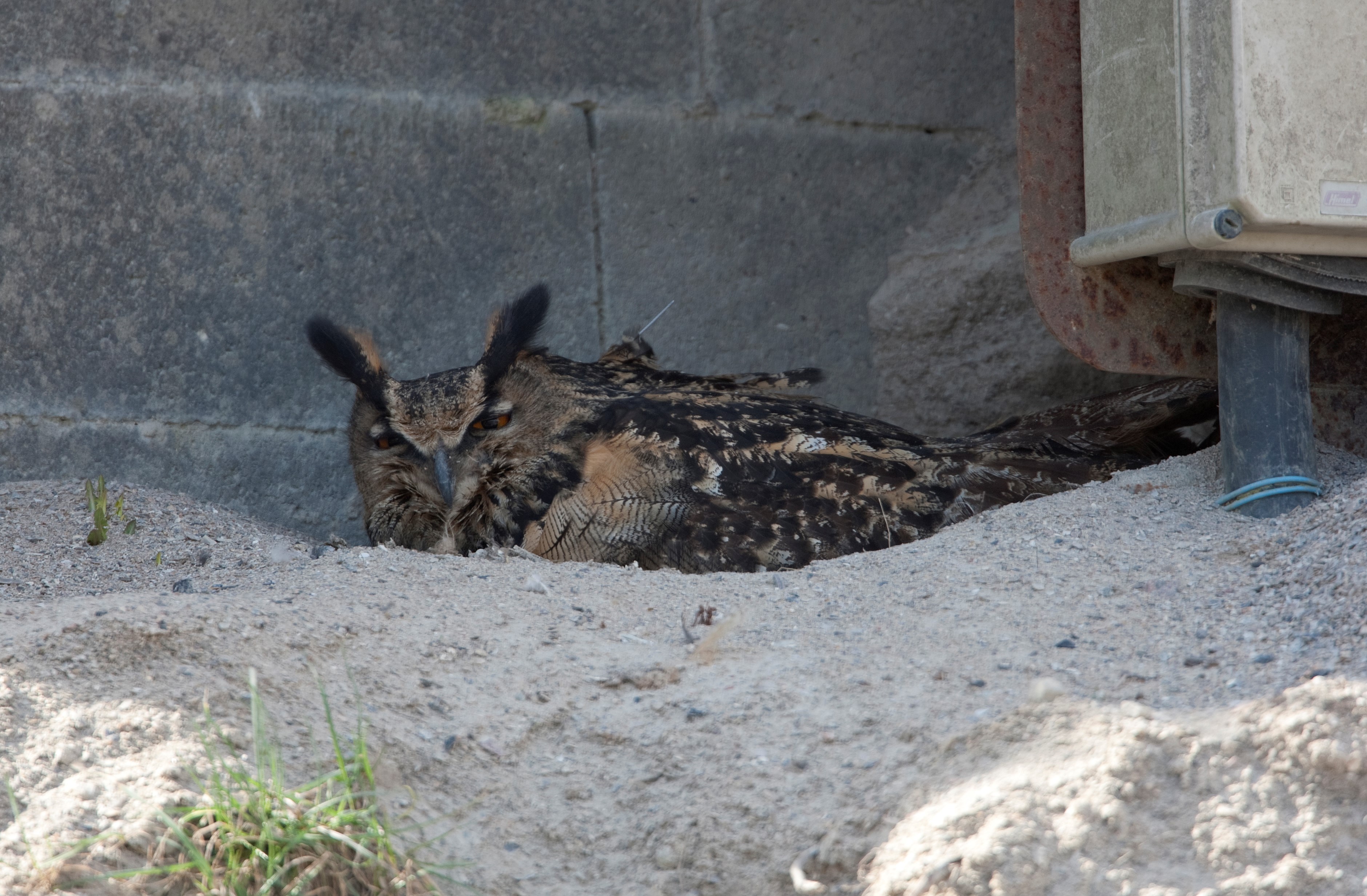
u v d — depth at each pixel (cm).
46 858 529
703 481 1106
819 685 685
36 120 1320
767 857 578
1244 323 941
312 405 1407
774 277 1532
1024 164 1057
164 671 670
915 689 668
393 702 685
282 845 551
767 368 1532
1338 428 1099
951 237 1550
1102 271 1068
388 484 1221
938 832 543
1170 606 759
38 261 1331
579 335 1476
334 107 1389
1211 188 873
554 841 613
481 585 870
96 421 1352
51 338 1339
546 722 678
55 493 1258
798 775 611
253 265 1382
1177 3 886
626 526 1102
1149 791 545
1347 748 537
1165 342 1080
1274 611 726
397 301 1422
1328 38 852
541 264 1461
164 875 539
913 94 1565
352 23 1388
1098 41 1002
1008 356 1498
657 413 1163
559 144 1458
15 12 1309
